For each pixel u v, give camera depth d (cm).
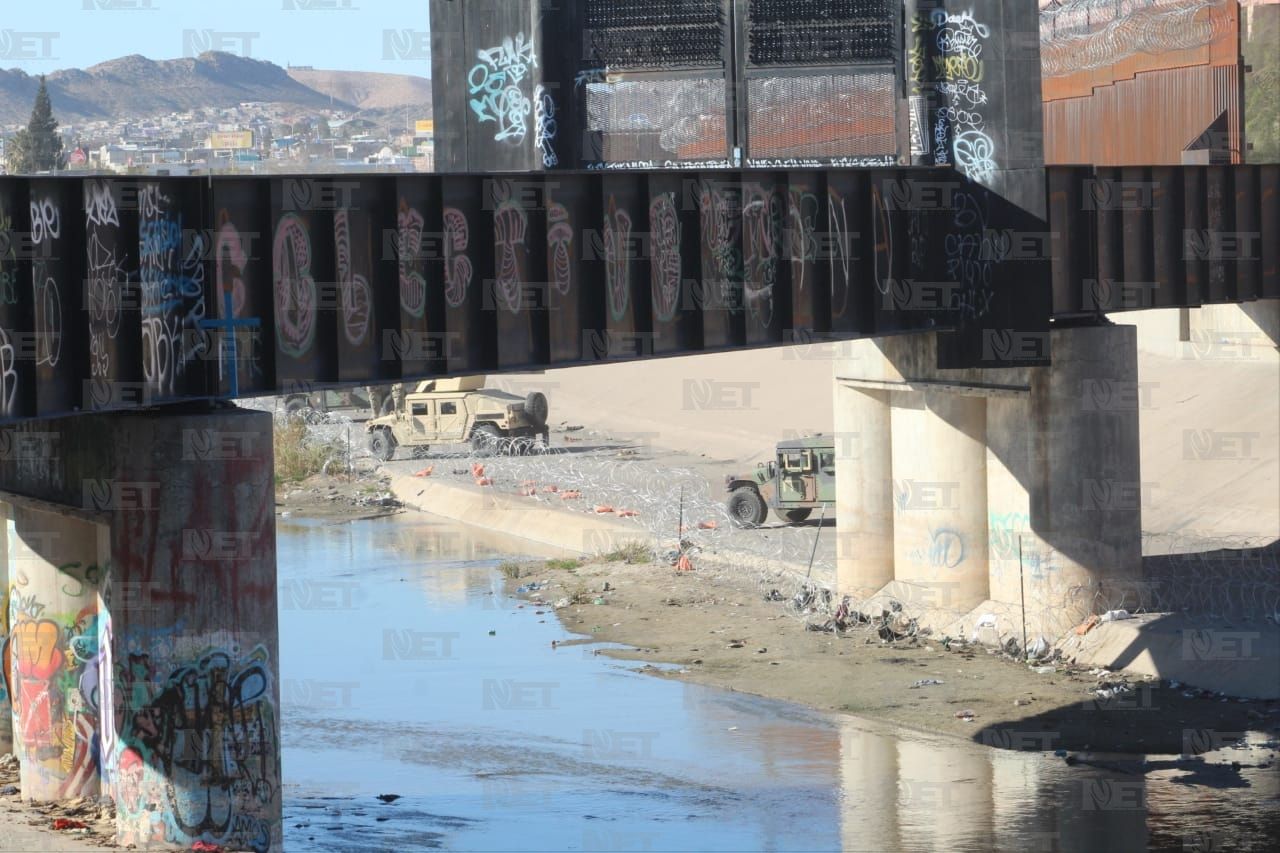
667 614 4459
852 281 3419
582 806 2903
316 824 2811
